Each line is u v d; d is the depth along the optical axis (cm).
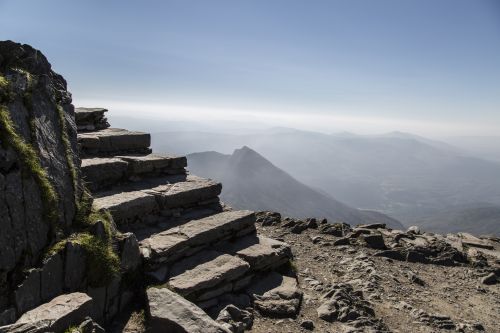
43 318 770
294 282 1302
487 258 1903
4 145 841
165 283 1049
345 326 1087
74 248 913
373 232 2053
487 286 1552
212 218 1365
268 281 1280
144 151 1652
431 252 1856
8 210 813
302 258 1655
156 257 1082
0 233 790
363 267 1576
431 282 1549
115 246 1012
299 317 1116
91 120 1712
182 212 1385
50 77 1174
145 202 1252
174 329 868
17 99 948
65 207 970
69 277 900
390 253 1805
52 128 1044
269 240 1450
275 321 1081
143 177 1463
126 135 1577
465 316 1269
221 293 1122
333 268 1568
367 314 1172
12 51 1055
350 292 1304
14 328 701
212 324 862
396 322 1172
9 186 825
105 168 1322
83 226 996
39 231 876
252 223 1444
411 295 1387
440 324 1172
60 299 843
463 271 1708
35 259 854
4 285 787
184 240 1162
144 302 1000
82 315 832
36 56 1123
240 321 1037
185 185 1456
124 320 961
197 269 1123
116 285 980
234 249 1312
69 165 1045
